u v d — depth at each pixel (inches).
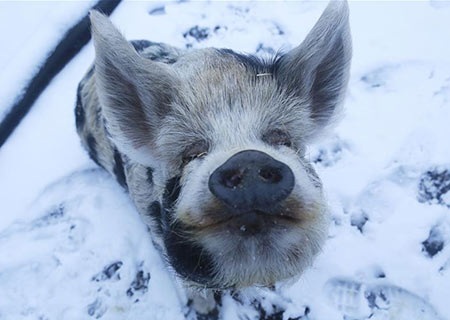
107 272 38.0
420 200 38.4
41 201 41.4
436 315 34.9
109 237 39.2
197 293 34.2
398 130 41.7
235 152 22.9
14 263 38.8
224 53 27.3
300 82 26.5
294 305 35.4
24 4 50.4
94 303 37.2
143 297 36.9
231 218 21.1
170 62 31.7
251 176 20.3
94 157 41.2
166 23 49.6
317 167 40.3
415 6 49.2
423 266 36.0
